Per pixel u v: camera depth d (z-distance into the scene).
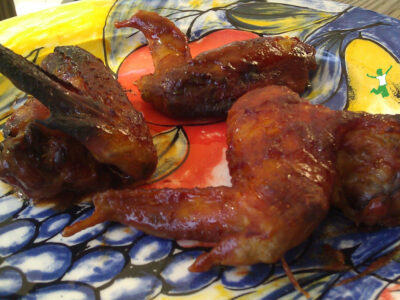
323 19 0.34
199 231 0.21
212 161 0.27
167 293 0.21
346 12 0.34
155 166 0.25
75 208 0.24
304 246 0.22
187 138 0.28
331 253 0.22
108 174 0.24
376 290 0.20
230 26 0.34
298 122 0.22
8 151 0.22
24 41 0.32
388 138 0.22
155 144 0.28
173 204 0.21
